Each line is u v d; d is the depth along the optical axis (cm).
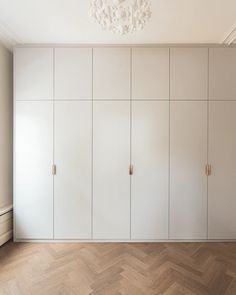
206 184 250
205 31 222
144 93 247
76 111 248
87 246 242
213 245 244
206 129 248
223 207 250
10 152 266
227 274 192
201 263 209
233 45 247
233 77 248
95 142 248
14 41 243
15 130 249
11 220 259
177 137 248
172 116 248
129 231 250
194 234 251
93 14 151
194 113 248
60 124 248
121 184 249
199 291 171
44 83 248
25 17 199
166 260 213
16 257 219
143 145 248
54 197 250
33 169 250
